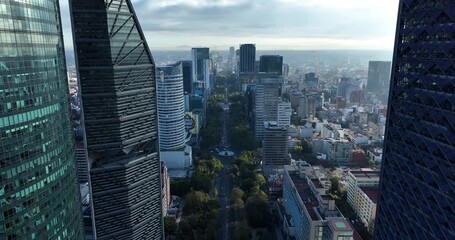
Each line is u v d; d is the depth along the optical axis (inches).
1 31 4276.6
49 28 5196.9
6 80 4389.8
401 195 5546.3
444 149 4517.7
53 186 5354.3
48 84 5162.4
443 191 4579.2
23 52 4611.2
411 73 5142.7
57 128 5433.1
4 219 4554.6
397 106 5526.6
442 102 4512.8
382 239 6190.9
